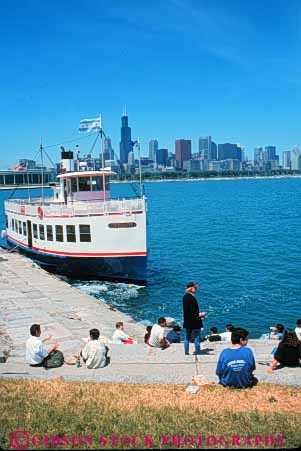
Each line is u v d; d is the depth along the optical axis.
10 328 24.23
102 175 48.28
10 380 14.55
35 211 48.97
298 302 36.78
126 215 41.53
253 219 106.88
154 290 41.66
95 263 43.28
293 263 52.12
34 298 31.62
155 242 73.75
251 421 11.36
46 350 16.05
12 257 50.81
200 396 12.94
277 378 14.05
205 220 107.44
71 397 12.92
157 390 13.50
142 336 23.80
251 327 31.44
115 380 14.52
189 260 56.72
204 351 17.08
